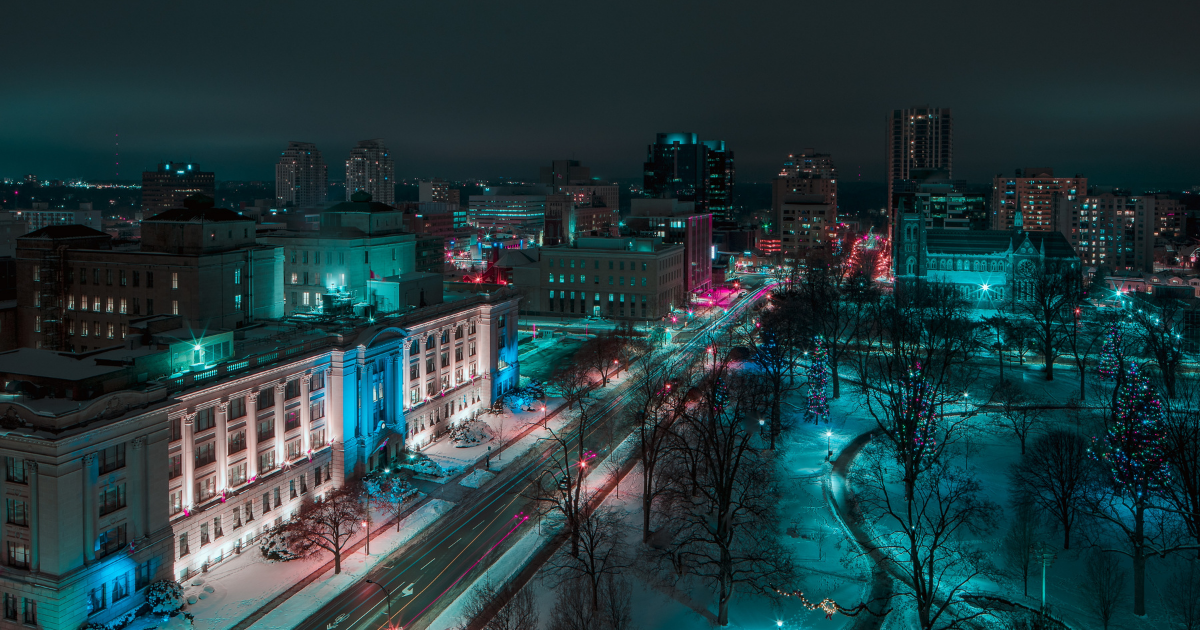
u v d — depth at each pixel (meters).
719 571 69.06
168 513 69.62
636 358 156.38
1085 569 72.56
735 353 143.88
